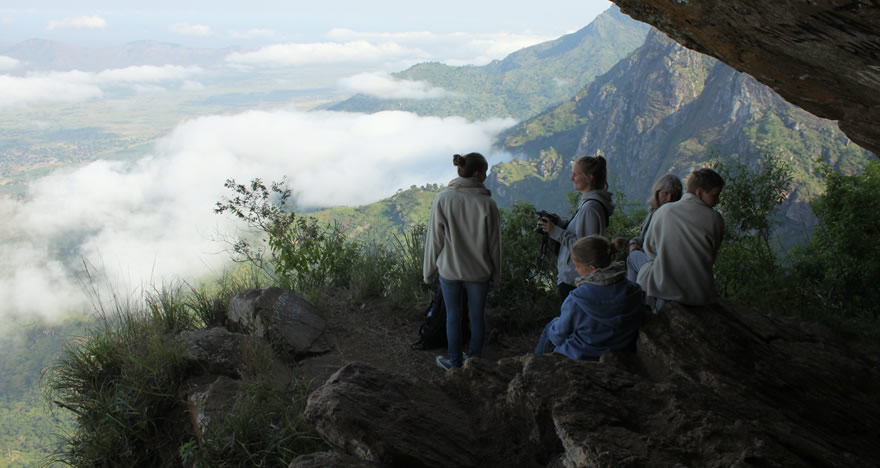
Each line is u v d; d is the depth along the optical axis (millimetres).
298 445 2566
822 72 2426
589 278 2873
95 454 2883
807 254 5680
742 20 2445
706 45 2797
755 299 5133
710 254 2965
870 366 3053
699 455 1771
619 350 2865
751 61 2645
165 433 2980
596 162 3488
